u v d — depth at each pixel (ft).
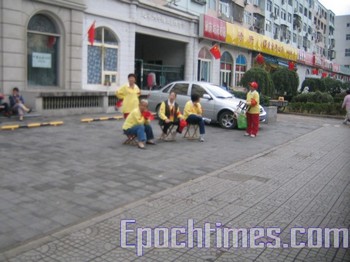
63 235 14.57
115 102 54.24
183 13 75.97
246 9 117.80
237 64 102.99
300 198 20.16
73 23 50.85
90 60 56.49
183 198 19.30
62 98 46.98
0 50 43.11
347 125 57.98
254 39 105.40
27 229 14.94
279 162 28.86
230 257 13.38
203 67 87.97
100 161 25.84
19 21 44.34
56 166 23.99
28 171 22.57
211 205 18.43
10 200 17.84
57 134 34.76
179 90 48.70
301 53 148.56
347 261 13.41
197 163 27.02
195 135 37.78
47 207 17.25
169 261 12.94
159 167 25.21
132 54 63.21
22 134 33.86
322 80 113.91
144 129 31.32
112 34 59.93
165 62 85.05
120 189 20.27
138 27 64.85
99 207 17.58
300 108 75.36
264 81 71.00
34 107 43.75
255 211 17.89
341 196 20.79
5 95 43.42
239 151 32.24
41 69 49.26
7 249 13.32
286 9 162.40
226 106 45.29
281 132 46.19
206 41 86.07
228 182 22.59
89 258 12.94
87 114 49.49
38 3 46.32
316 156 31.89
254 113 39.96
